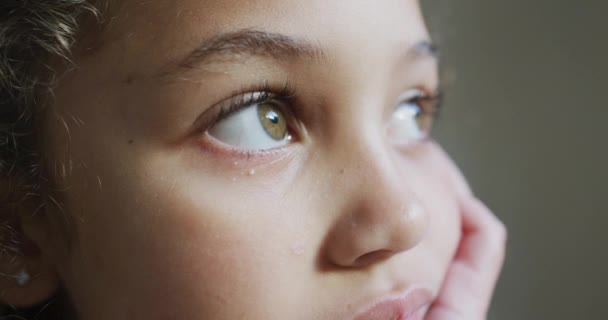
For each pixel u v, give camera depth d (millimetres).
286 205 325
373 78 331
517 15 466
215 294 321
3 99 343
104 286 339
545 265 478
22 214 348
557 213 472
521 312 487
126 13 322
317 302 327
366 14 326
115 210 328
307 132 335
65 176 336
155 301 327
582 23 449
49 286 356
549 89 465
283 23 316
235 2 315
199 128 323
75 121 331
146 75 319
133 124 323
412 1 356
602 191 457
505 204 487
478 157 491
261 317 322
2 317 363
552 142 469
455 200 394
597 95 451
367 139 333
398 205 327
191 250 320
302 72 322
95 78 326
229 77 317
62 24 328
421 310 361
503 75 477
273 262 321
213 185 323
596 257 463
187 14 315
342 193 329
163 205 322
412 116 396
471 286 399
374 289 335
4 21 337
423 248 359
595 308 466
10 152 344
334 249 327
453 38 481
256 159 329
